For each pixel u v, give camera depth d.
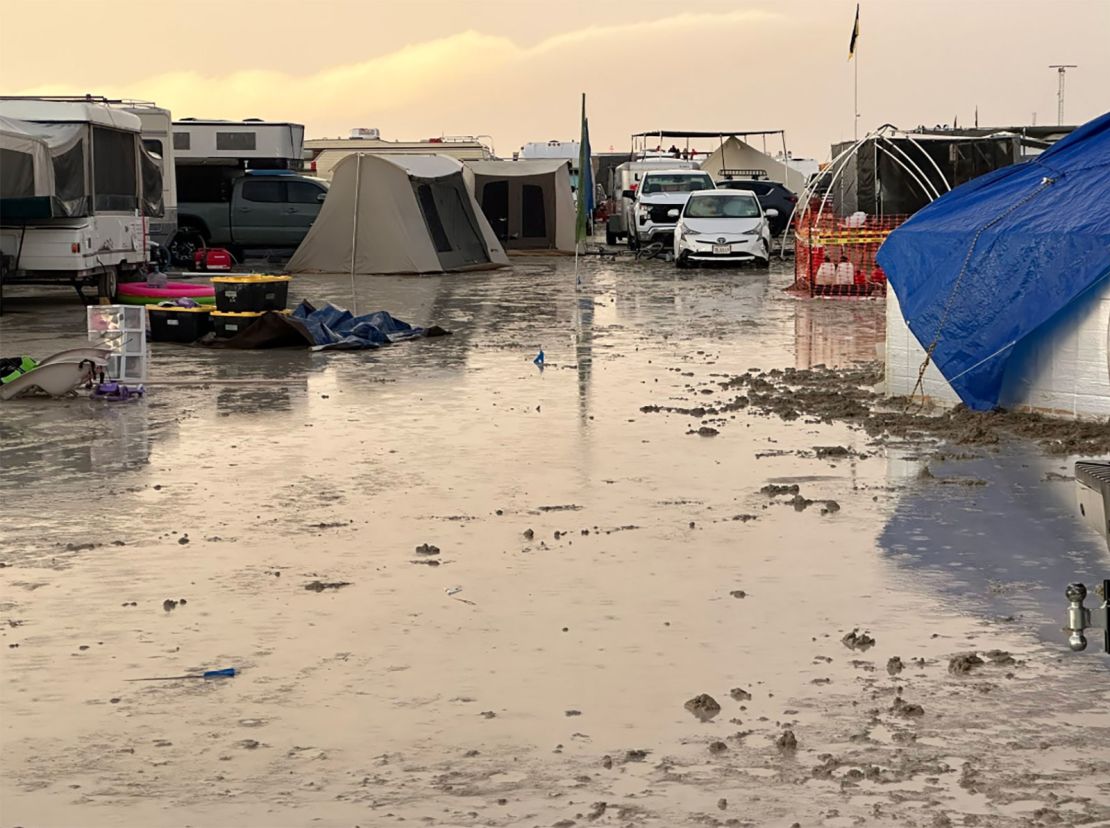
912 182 28.28
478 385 14.04
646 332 19.33
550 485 9.40
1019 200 11.92
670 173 41.16
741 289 27.42
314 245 33.44
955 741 5.05
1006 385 11.68
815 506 8.71
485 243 35.62
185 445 10.88
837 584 7.04
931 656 5.95
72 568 7.48
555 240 41.41
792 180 56.72
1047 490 9.04
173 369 15.31
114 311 13.26
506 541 7.96
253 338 17.20
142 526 8.37
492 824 4.46
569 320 21.16
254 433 11.38
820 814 4.48
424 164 34.62
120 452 10.62
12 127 21.00
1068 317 11.20
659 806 4.57
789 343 17.91
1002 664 5.83
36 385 13.14
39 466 10.11
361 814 4.55
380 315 18.64
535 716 5.35
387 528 8.28
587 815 4.51
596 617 6.57
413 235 33.03
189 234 35.28
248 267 34.56
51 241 21.52
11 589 7.09
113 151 23.17
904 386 12.66
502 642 6.22
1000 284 11.51
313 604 6.81
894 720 5.25
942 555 7.54
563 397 13.24
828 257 25.31
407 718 5.35
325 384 14.14
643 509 8.70
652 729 5.21
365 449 10.68
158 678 5.81
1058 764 4.84
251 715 5.40
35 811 4.60
